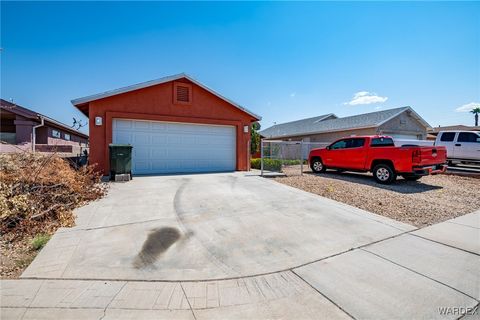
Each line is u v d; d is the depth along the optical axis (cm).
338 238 431
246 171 1244
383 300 261
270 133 2952
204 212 556
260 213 557
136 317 232
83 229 448
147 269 320
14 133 1619
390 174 881
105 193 703
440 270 325
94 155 976
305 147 2208
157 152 1102
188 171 1165
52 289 270
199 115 1168
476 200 715
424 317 236
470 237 442
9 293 261
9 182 507
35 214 468
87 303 249
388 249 389
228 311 244
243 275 312
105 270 313
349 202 663
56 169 623
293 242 412
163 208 578
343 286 288
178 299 262
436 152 881
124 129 1036
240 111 1270
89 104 976
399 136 1945
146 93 1060
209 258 354
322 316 237
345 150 1041
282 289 283
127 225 471
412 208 616
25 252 364
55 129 1841
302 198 695
